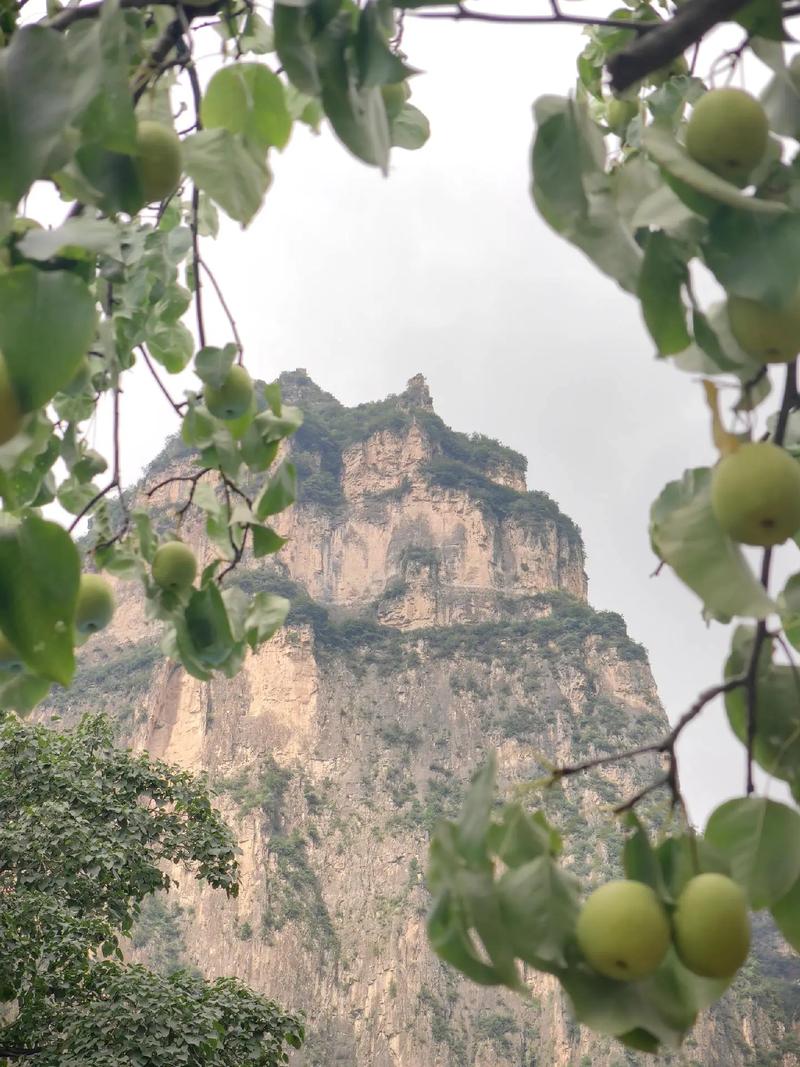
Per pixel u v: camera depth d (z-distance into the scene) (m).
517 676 127.75
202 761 112.25
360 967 98.50
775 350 1.85
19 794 17.19
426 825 110.88
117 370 3.41
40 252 1.86
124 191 2.17
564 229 1.89
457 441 157.25
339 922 102.25
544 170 1.91
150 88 2.46
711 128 1.86
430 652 129.75
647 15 4.61
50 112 1.81
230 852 18.16
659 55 1.98
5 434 1.88
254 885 99.75
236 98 2.50
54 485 3.82
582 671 127.44
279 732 115.81
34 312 1.84
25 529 2.02
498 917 1.61
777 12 1.94
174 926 95.06
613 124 4.34
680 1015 1.73
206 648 3.26
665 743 1.85
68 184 2.14
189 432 3.81
